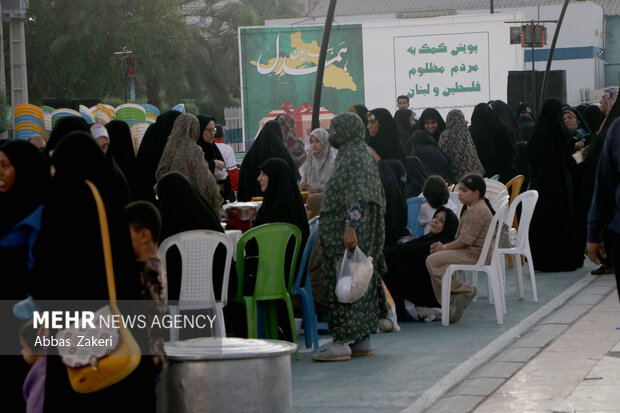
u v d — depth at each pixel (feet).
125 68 132.87
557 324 33.32
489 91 97.71
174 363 18.79
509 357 28.37
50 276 15.62
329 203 28.76
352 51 97.96
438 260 35.27
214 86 207.62
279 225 29.91
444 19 97.71
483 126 55.98
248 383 18.89
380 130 41.75
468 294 35.70
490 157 55.67
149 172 40.24
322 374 27.84
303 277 31.45
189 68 202.80
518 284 39.96
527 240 39.27
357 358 29.94
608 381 24.81
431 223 37.70
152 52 183.73
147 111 67.51
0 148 18.39
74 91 189.06
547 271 47.32
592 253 22.62
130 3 188.03
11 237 18.17
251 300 29.73
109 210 16.12
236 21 209.15
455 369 27.61
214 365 18.70
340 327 29.37
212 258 28.09
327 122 98.02
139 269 17.75
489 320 35.86
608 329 31.76
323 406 24.14
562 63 176.96
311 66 97.50
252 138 98.22
